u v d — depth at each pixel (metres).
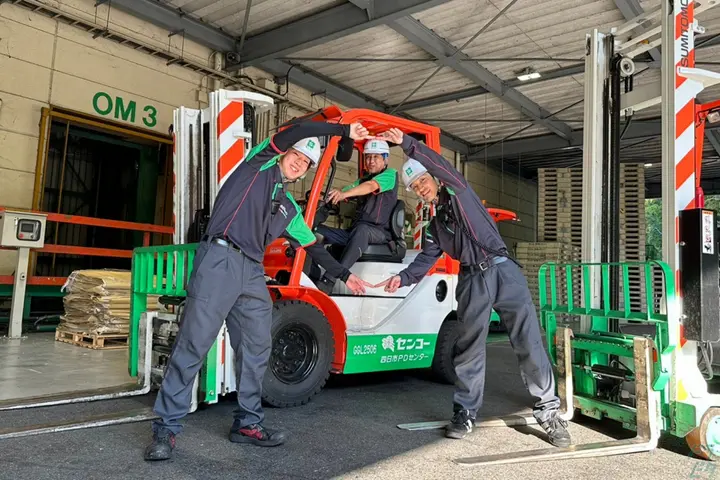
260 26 8.79
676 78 3.30
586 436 3.36
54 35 7.42
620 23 8.12
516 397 4.51
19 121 7.13
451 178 3.15
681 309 3.13
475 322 3.28
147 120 8.39
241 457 2.69
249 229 2.77
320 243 3.83
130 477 2.36
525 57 9.38
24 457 2.55
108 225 7.36
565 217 11.57
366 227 4.49
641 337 3.22
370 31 8.68
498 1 7.68
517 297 3.22
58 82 7.46
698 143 4.25
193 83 8.91
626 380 3.34
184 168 3.93
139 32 8.24
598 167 4.02
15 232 6.35
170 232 8.08
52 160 9.05
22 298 6.50
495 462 2.77
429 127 4.68
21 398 3.56
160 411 2.62
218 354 3.54
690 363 3.12
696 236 3.09
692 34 3.39
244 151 3.77
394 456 2.82
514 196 16.91
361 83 10.77
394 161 12.16
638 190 11.21
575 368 3.77
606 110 4.02
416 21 8.27
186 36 8.63
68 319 6.36
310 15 8.36
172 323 3.75
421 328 4.74
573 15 8.00
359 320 4.34
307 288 3.86
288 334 3.84
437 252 3.69
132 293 4.15
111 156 9.81
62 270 9.27
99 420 3.11
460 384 3.32
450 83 10.70
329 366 4.00
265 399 3.67
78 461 2.53
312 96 10.70
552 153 15.12
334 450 2.87
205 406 3.70
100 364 4.96
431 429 3.38
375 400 4.15
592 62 4.05
